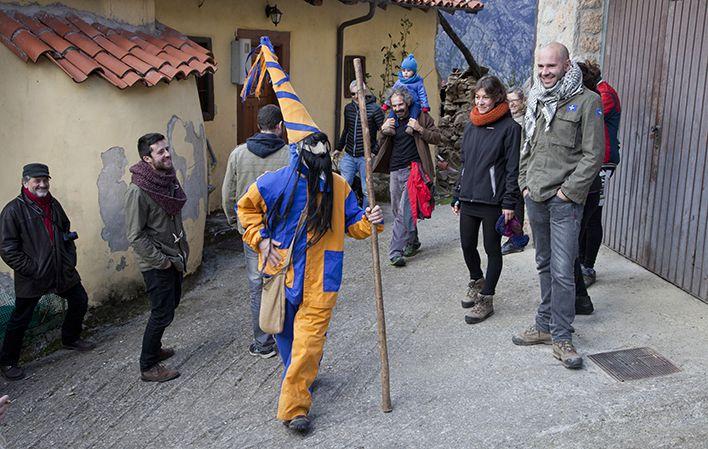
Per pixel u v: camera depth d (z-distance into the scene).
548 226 4.53
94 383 5.11
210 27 9.02
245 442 4.11
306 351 3.97
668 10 5.52
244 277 7.25
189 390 4.87
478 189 5.10
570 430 3.78
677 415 3.84
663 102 5.61
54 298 6.02
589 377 4.30
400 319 5.52
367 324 5.49
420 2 10.65
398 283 6.42
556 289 4.45
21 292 5.21
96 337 6.00
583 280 5.18
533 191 4.40
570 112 4.22
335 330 5.43
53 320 5.95
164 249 4.92
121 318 6.33
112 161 6.27
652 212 5.82
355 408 4.27
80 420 4.65
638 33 5.94
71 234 5.47
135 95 6.38
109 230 6.33
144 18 7.20
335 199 4.03
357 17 10.95
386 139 6.87
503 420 3.93
